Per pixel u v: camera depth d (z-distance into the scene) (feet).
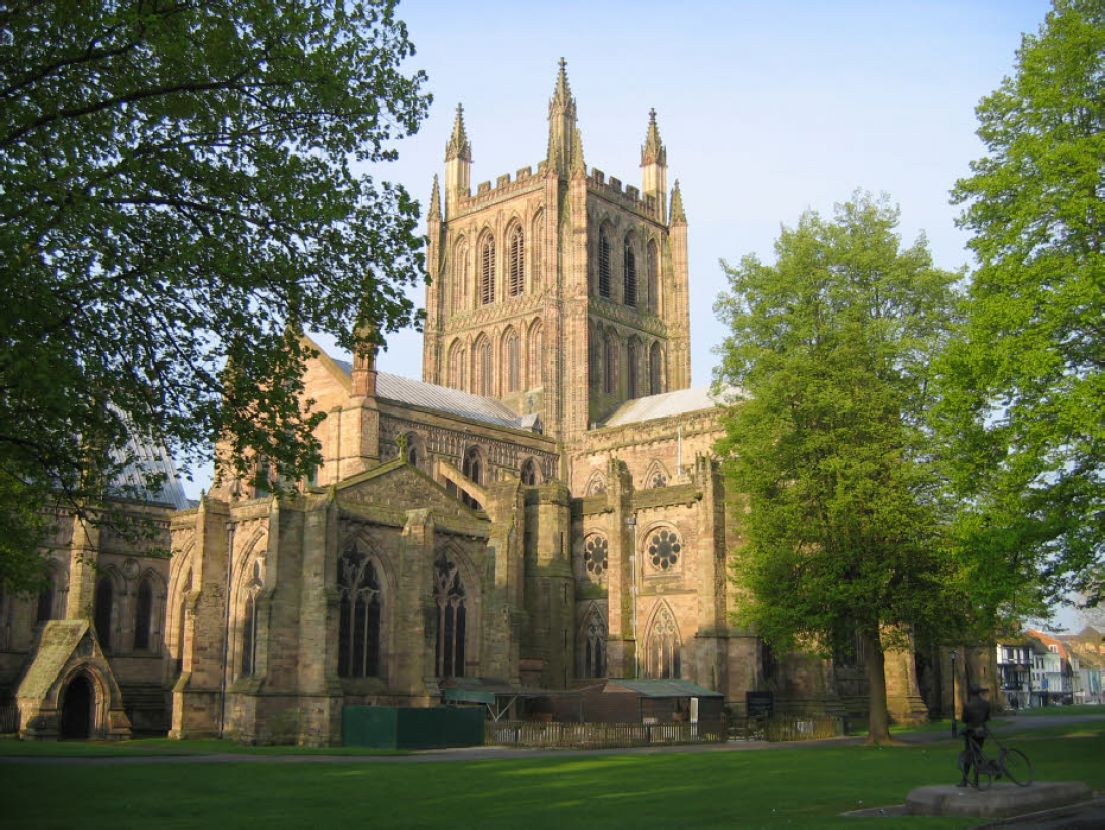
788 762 174.91
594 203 482.69
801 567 225.15
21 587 173.68
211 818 109.70
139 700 305.12
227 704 260.42
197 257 113.80
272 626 237.25
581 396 445.37
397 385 402.52
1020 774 143.13
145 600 319.68
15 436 120.26
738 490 237.66
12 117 110.11
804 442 223.92
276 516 241.35
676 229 521.65
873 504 207.82
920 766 164.76
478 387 493.36
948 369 171.42
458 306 510.99
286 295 123.95
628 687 262.06
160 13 109.19
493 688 267.18
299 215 120.37
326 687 233.14
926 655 338.75
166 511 332.19
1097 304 153.48
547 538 333.21
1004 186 169.89
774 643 235.61
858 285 240.12
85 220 101.60
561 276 463.01
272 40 117.91
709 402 422.00
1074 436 154.71
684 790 133.18
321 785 142.82
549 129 486.79
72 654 267.59
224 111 123.54
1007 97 179.22
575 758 192.44
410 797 127.75
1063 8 176.45
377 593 258.16
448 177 525.34
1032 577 164.14
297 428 125.49
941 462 207.92
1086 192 158.10
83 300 113.09
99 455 125.18
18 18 108.99
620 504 323.78
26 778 150.51
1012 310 158.71
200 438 122.83
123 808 118.62
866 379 223.51
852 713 332.60
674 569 312.71
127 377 118.11
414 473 280.51
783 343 236.84
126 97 112.37
